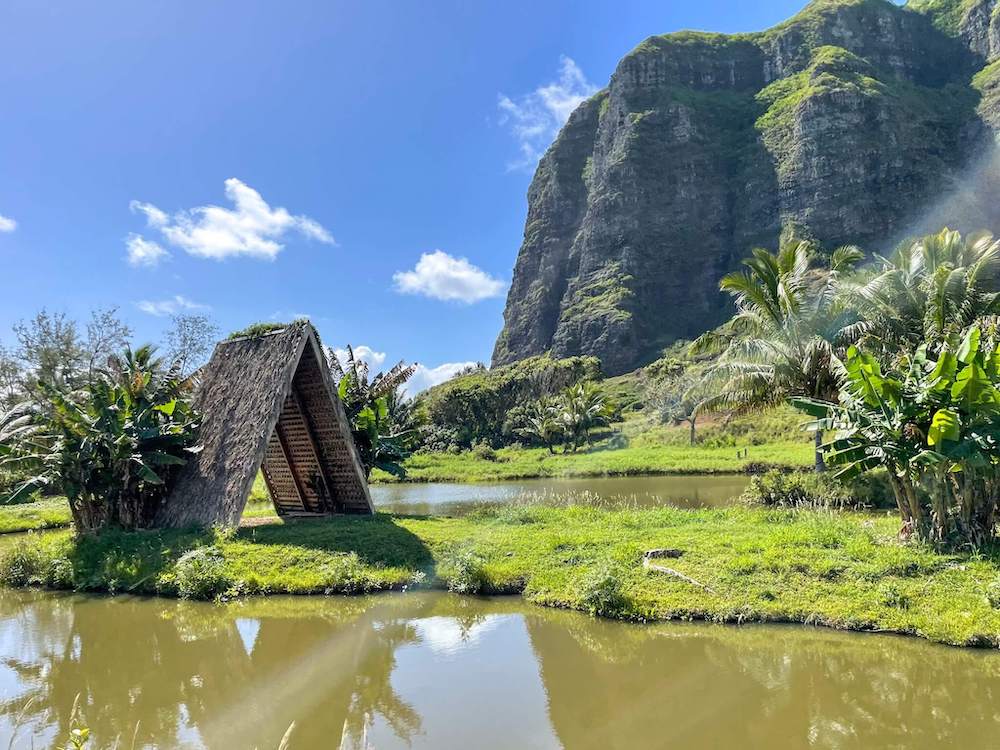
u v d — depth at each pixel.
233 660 8.20
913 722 6.05
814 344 19.58
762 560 9.73
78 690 7.41
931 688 6.71
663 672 7.30
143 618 10.09
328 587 10.80
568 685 7.04
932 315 18.84
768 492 17.44
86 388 14.63
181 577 11.08
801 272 21.38
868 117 98.50
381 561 11.73
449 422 60.78
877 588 8.65
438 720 6.29
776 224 101.62
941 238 22.08
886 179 95.12
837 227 94.44
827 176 97.38
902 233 91.50
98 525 14.26
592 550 11.35
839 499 16.28
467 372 89.81
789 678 7.05
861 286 19.97
